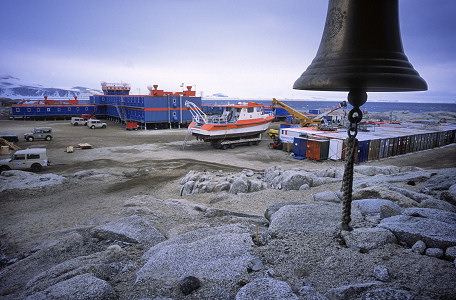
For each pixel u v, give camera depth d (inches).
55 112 2802.7
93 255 221.1
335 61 91.2
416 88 87.8
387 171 587.2
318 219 217.8
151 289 145.6
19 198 630.5
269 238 199.6
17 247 348.8
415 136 1359.5
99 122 2231.8
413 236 166.7
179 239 220.2
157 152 1291.8
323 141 1119.0
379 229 176.4
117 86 2960.1
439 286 118.3
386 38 89.7
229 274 152.3
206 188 620.1
